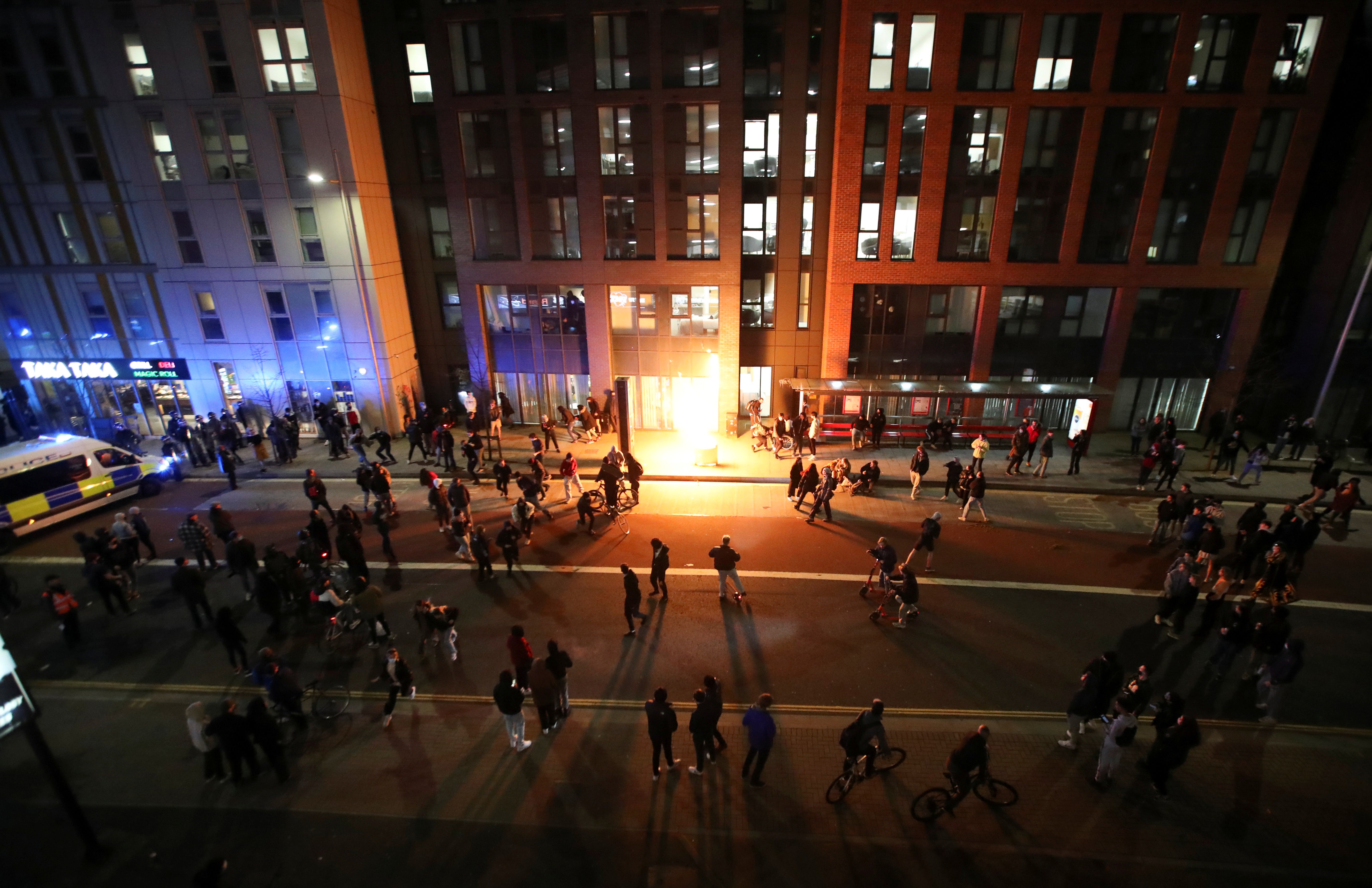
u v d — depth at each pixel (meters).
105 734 12.53
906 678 13.77
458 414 31.58
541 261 27.97
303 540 16.75
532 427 30.92
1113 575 17.73
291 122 25.27
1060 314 27.22
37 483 20.47
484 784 11.19
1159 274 26.20
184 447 27.59
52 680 14.04
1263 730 12.34
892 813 10.61
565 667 12.23
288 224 26.52
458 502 19.39
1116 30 23.39
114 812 10.77
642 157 26.12
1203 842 10.12
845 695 13.28
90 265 27.58
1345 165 24.98
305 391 28.98
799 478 21.70
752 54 25.38
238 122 25.31
